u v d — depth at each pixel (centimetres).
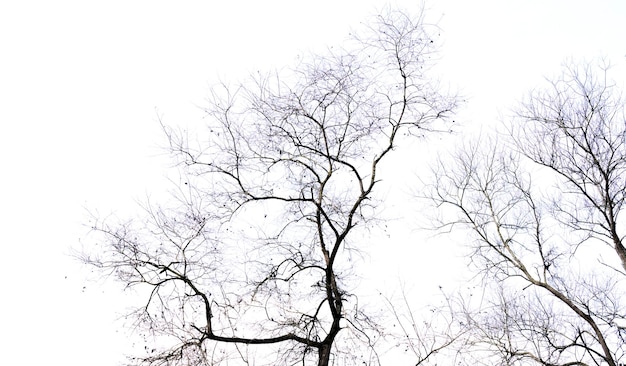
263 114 1072
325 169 1077
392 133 1095
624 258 1102
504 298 1089
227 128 1050
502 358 1008
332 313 989
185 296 945
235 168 1041
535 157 1216
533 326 1086
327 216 1039
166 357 900
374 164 1089
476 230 1216
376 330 973
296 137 1073
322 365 941
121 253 949
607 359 1012
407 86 1098
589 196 1157
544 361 1024
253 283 1003
